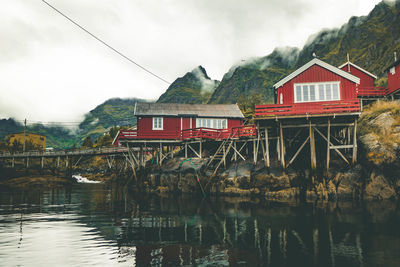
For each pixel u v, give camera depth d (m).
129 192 31.77
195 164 28.22
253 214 15.36
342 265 7.72
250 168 24.53
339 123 21.00
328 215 14.47
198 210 17.34
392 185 20.17
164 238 10.75
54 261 8.25
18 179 43.34
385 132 22.34
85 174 71.38
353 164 20.22
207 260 8.26
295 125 21.06
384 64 98.19
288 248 9.30
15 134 100.94
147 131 33.16
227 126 35.03
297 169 21.86
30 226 13.02
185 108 35.78
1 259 8.41
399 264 7.73
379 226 11.98
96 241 10.39
